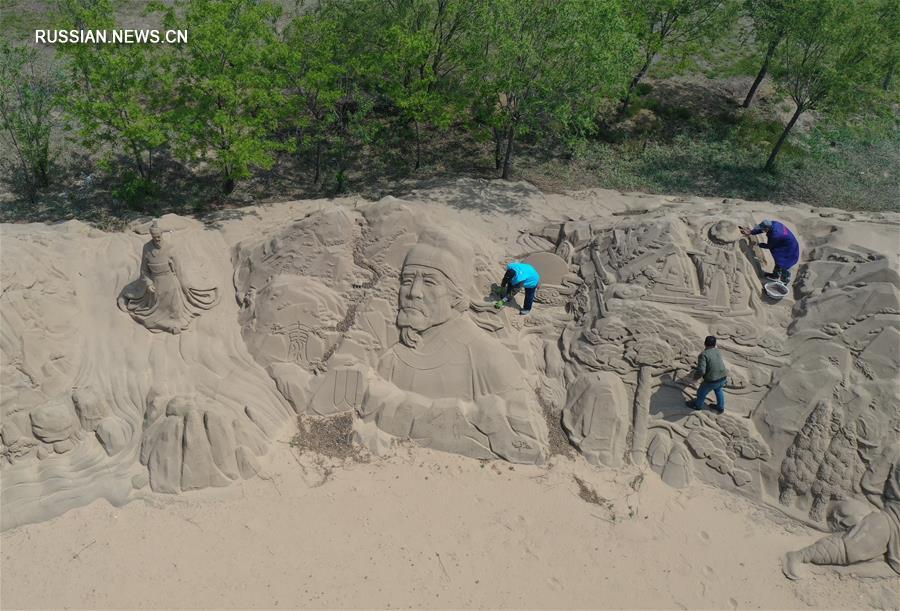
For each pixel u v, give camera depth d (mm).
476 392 11328
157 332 11773
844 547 9625
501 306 12141
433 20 18594
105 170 17031
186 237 13125
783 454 10555
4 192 16766
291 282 12141
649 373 11445
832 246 11953
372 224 12586
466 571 9461
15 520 9688
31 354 10719
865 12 17297
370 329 11852
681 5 19844
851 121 18594
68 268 12430
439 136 19656
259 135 15773
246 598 9008
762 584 9477
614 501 10398
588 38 14852
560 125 18234
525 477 10703
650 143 20109
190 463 10156
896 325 10641
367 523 9938
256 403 11102
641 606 9195
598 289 12383
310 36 17594
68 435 10508
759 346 11289
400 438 11078
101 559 9336
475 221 14883
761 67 21391
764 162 19484
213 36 14523
